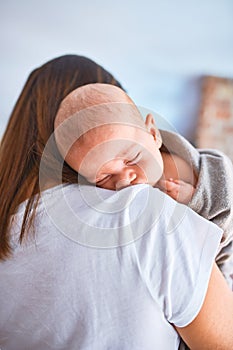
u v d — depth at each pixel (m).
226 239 0.54
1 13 1.98
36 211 0.48
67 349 0.47
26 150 0.55
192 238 0.44
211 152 0.63
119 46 2.03
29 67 2.01
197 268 0.43
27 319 0.48
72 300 0.45
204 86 2.03
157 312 0.44
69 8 2.00
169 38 2.03
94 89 0.50
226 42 2.03
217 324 0.44
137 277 0.43
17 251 0.48
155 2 1.99
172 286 0.43
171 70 2.04
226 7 2.00
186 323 0.44
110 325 0.44
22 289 0.48
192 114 2.04
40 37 2.01
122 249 0.44
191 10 2.01
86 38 2.02
